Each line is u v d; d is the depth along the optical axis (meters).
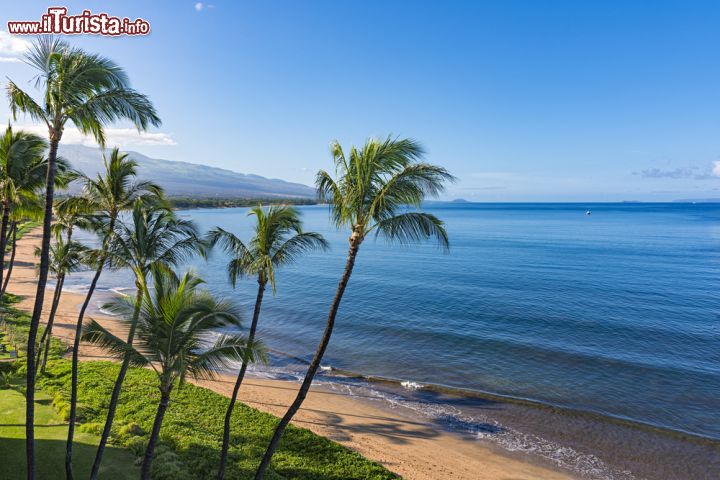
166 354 13.00
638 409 25.62
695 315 45.31
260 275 16.11
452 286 61.12
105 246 15.82
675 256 87.81
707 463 20.38
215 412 23.12
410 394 27.92
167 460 17.59
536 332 40.25
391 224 13.00
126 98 12.56
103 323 40.22
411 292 57.47
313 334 40.41
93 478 14.48
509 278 66.56
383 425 23.77
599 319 44.12
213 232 16.53
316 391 28.03
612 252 94.75
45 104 11.95
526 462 20.48
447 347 36.59
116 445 18.52
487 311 47.66
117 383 14.79
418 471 19.42
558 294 55.66
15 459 16.36
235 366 32.00
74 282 63.50
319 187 13.64
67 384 24.78
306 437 21.12
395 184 12.72
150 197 17.11
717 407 25.67
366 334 40.16
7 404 20.91
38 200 19.89
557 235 134.50
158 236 16.27
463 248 105.31
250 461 18.44
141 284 15.41
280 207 15.97
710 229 149.88
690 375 30.23
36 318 12.66
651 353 34.59
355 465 18.98
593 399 26.97
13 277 61.75
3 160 17.61
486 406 26.25
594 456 21.00
